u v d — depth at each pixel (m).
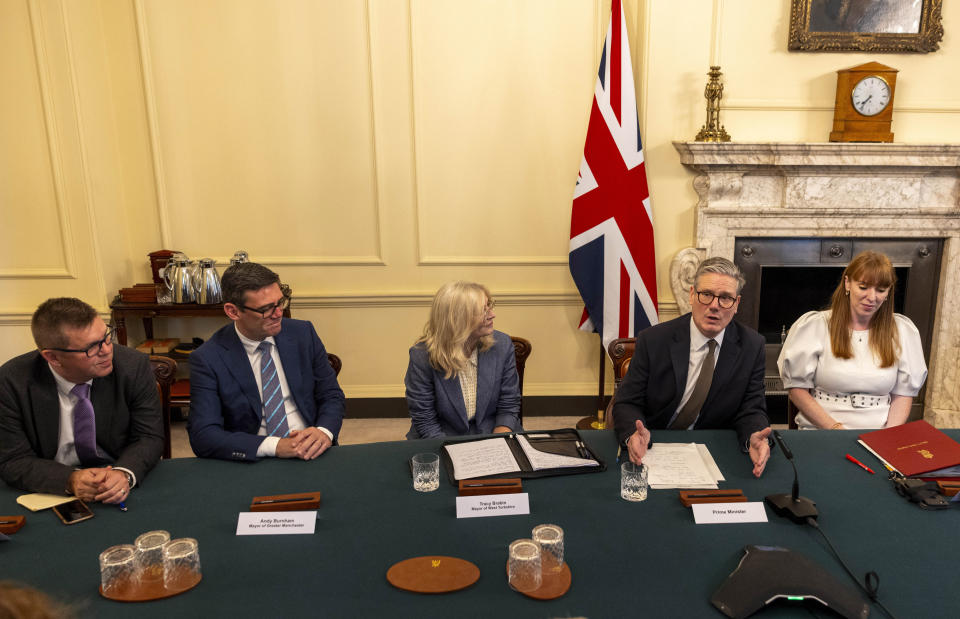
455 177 4.03
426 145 3.98
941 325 4.02
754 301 4.08
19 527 1.60
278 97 3.91
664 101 3.85
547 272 4.16
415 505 1.71
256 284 2.18
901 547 1.52
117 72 3.85
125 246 4.05
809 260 4.02
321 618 1.28
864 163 3.71
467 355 2.47
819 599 1.29
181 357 3.92
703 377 2.23
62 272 3.83
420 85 3.90
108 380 2.02
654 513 1.66
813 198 3.87
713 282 2.10
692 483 1.80
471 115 3.95
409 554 1.49
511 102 3.94
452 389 2.45
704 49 3.79
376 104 3.91
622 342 2.71
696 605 1.31
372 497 1.75
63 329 1.79
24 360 1.96
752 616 1.28
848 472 1.89
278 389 2.35
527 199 4.07
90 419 2.00
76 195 3.74
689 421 2.29
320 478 1.87
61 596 1.35
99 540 1.56
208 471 1.92
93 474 1.76
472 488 1.73
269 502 1.67
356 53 3.87
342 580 1.40
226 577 1.41
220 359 2.27
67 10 3.54
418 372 2.48
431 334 2.43
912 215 3.88
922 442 1.96
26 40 3.57
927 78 3.85
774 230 3.94
